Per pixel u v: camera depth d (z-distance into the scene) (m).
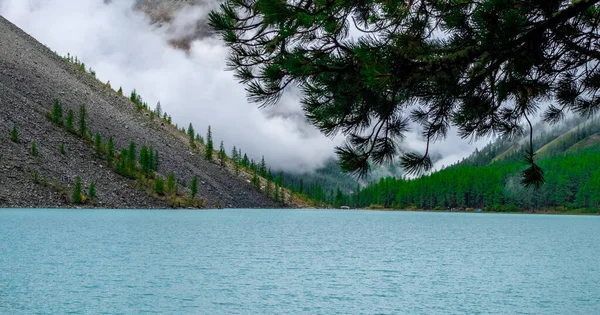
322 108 6.21
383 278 47.22
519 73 6.07
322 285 42.53
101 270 46.00
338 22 5.76
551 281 46.81
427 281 45.97
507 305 35.94
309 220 149.75
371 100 6.00
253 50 6.01
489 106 6.74
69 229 81.31
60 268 46.09
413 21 5.75
